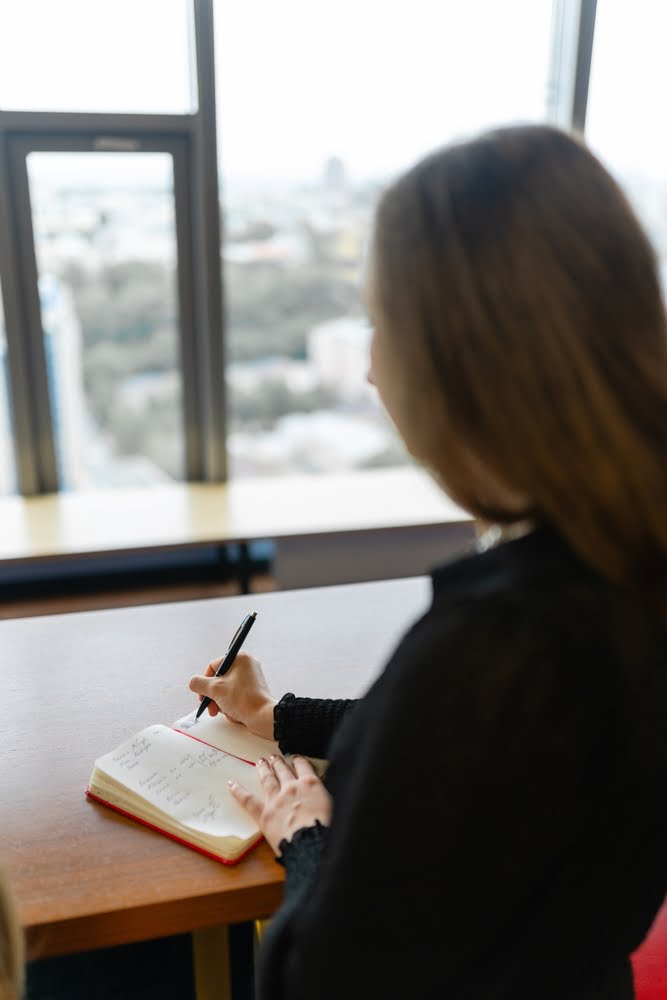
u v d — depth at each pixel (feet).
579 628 1.62
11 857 2.88
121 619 4.81
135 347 9.61
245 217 9.29
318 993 1.90
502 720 1.62
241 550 8.87
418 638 1.73
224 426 9.99
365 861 1.74
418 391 1.73
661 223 9.89
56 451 9.74
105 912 2.65
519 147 1.67
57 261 9.11
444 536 9.56
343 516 9.08
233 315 9.66
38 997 4.90
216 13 8.55
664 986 3.29
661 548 1.59
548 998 1.96
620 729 1.68
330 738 3.35
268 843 2.95
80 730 3.67
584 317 1.56
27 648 4.43
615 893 1.86
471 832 1.68
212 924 2.78
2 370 9.25
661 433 1.56
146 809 3.05
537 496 1.62
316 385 10.10
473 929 1.76
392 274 1.74
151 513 9.16
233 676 3.68
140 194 9.11
